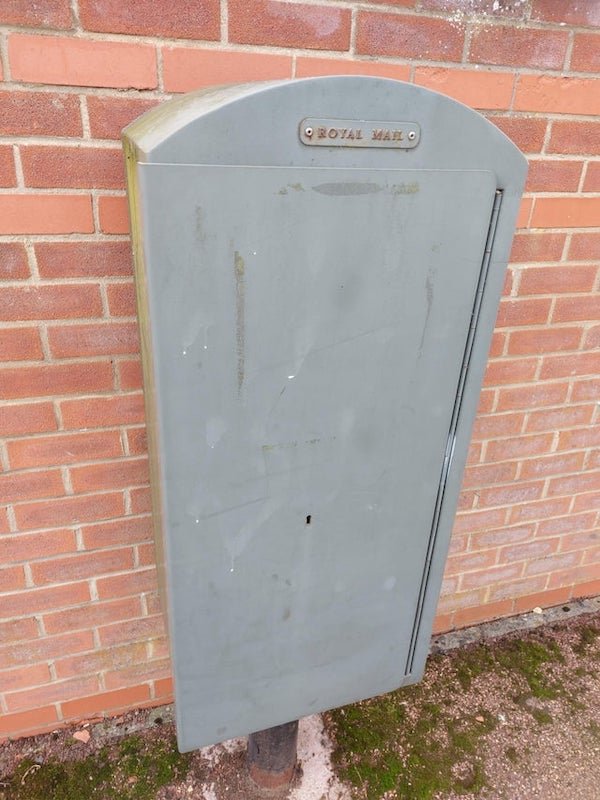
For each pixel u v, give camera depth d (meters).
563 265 1.76
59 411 1.43
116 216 1.31
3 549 1.53
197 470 1.05
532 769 1.86
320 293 0.99
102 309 1.38
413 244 1.03
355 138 0.92
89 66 1.20
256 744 1.67
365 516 1.24
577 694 2.10
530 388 1.90
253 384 1.02
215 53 1.25
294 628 1.30
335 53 1.32
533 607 2.39
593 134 1.63
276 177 0.90
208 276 0.92
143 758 1.80
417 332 1.10
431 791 1.78
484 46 1.43
